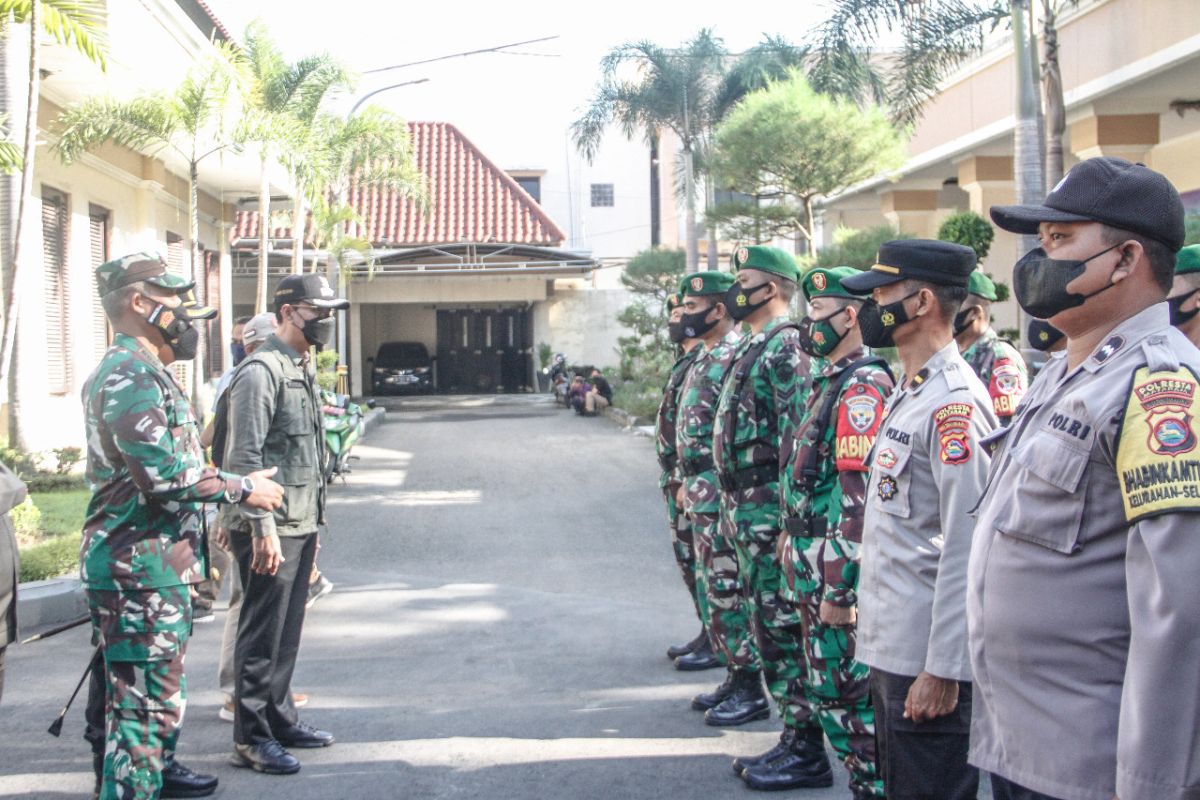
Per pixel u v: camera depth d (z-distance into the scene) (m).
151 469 4.06
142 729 4.20
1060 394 2.57
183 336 4.33
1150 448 2.26
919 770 3.47
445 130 36.78
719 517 5.76
